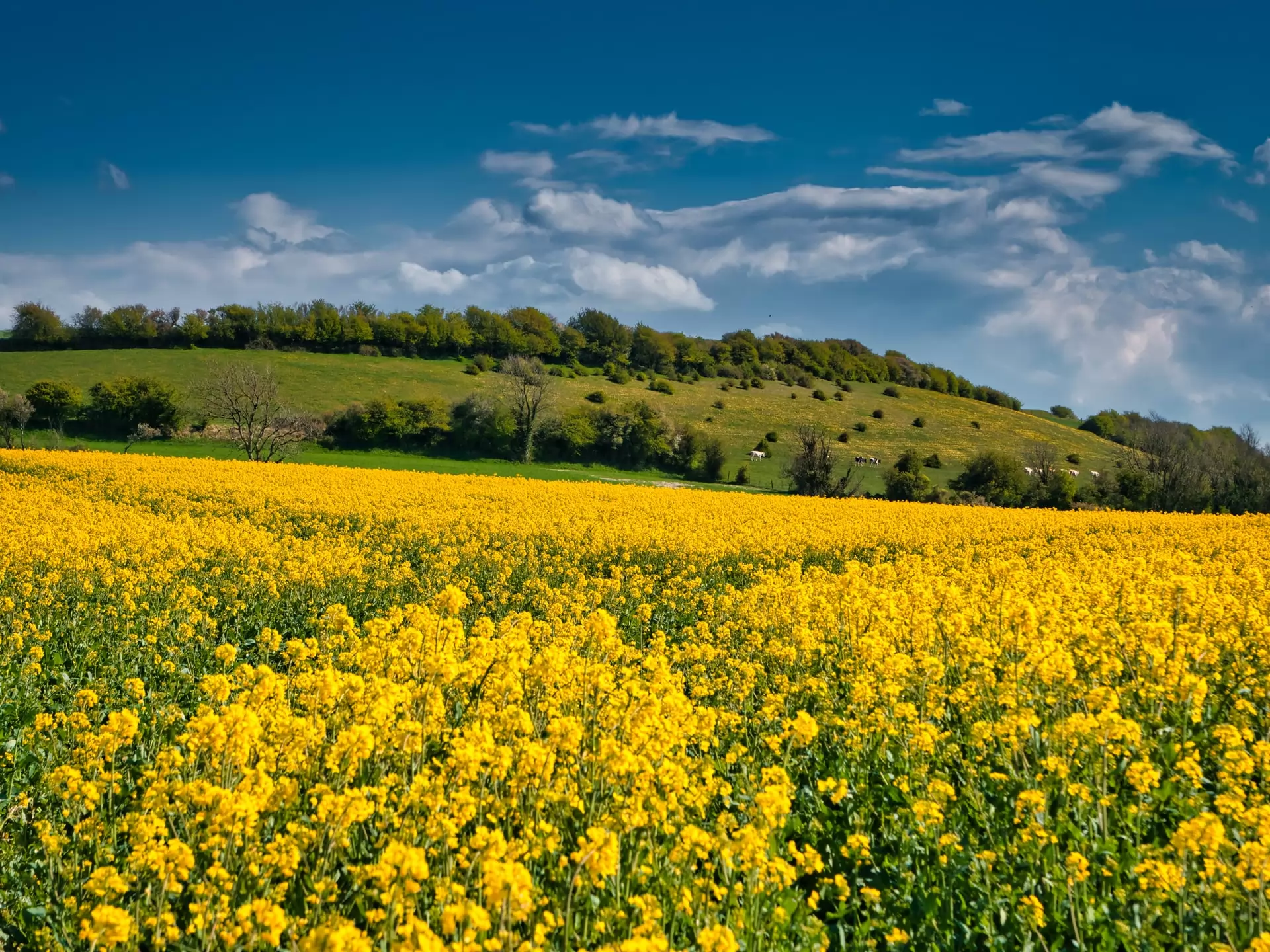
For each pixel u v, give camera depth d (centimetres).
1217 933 474
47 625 1134
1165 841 599
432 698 668
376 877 429
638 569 1805
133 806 595
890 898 532
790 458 9388
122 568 1434
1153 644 862
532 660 830
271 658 1121
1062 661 769
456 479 4041
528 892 389
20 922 492
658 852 521
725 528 2556
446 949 382
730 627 1195
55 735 725
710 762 653
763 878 485
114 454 4231
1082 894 499
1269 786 647
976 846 569
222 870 446
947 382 16975
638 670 953
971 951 497
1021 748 663
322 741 606
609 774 568
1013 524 3083
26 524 1872
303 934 441
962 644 888
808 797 663
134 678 952
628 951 374
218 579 1434
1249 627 1073
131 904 458
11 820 611
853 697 764
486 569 1738
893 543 2395
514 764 573
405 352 12625
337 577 1478
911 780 657
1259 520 3578
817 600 1198
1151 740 695
